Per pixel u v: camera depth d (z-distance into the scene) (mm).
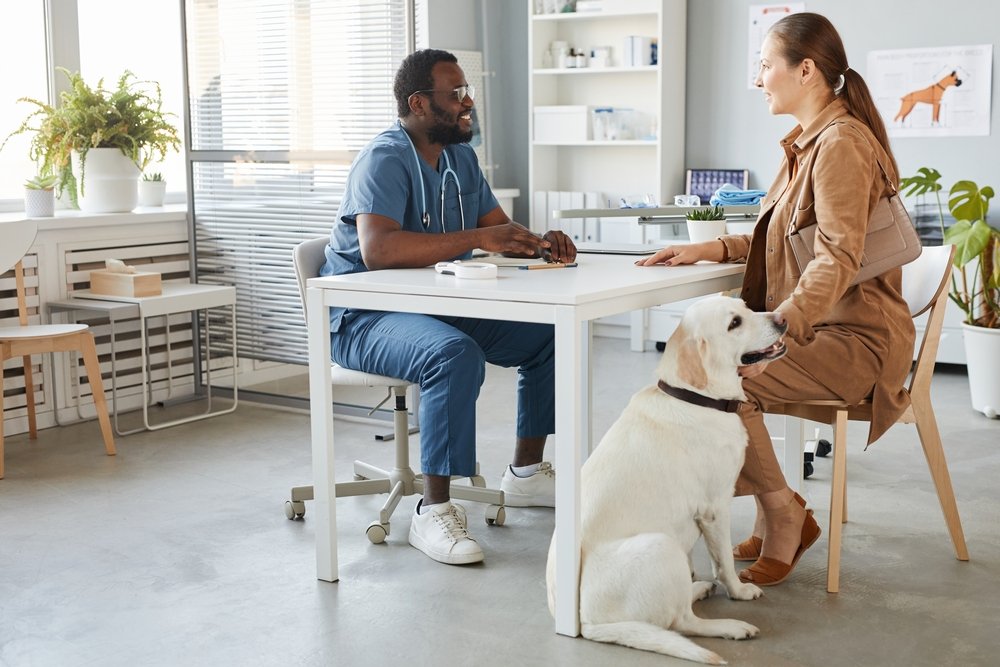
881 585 2527
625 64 5828
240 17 4398
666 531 2199
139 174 4730
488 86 6176
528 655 2158
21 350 3598
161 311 4090
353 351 2895
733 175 5742
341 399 4582
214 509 3178
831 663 2109
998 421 4156
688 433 2201
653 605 2115
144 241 4578
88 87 4512
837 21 5430
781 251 2514
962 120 5180
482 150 6125
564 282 2328
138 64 5066
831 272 2307
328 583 2578
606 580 2148
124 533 2971
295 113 4328
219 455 3789
